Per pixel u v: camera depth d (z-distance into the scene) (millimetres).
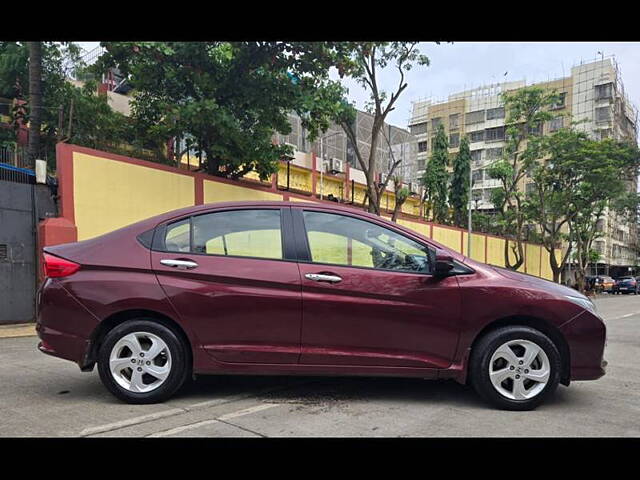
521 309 3828
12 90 13422
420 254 4012
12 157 10523
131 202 11188
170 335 3822
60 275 3846
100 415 3625
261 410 3783
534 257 35656
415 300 3826
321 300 3812
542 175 29000
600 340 3885
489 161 52781
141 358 3832
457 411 3812
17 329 8875
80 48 14477
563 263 32219
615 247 56688
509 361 3820
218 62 11977
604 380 5070
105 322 3826
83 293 3773
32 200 9977
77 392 4258
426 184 29750
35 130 11086
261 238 3994
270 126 13367
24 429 3346
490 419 3639
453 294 3838
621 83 52375
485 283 3877
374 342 3836
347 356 3807
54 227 9805
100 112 14016
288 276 3852
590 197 28391
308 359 3812
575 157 26672
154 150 12898
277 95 12273
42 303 3854
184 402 3957
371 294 3834
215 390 4309
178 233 3996
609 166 26016
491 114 53594
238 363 3816
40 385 4504
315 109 12234
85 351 3764
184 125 11734
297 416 3652
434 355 3844
